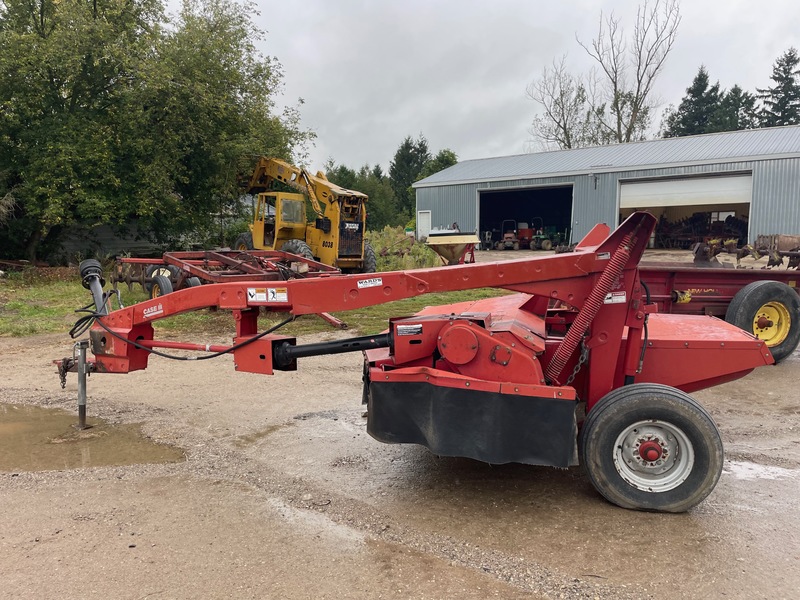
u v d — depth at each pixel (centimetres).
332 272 1216
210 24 2144
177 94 1945
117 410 565
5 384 658
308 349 411
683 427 341
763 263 1634
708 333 422
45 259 2161
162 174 1936
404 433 368
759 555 308
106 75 1939
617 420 345
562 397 343
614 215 2827
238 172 2161
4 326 1006
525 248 3381
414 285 375
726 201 2572
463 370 362
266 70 2245
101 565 301
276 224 1570
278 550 316
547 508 364
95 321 498
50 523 346
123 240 2364
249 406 578
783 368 722
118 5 1989
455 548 318
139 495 384
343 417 544
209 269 1200
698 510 360
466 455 355
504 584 284
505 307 474
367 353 440
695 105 6794
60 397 608
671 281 761
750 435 493
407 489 394
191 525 344
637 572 293
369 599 273
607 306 368
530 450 349
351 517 354
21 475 417
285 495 384
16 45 1820
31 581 287
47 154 1834
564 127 4769
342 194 1572
